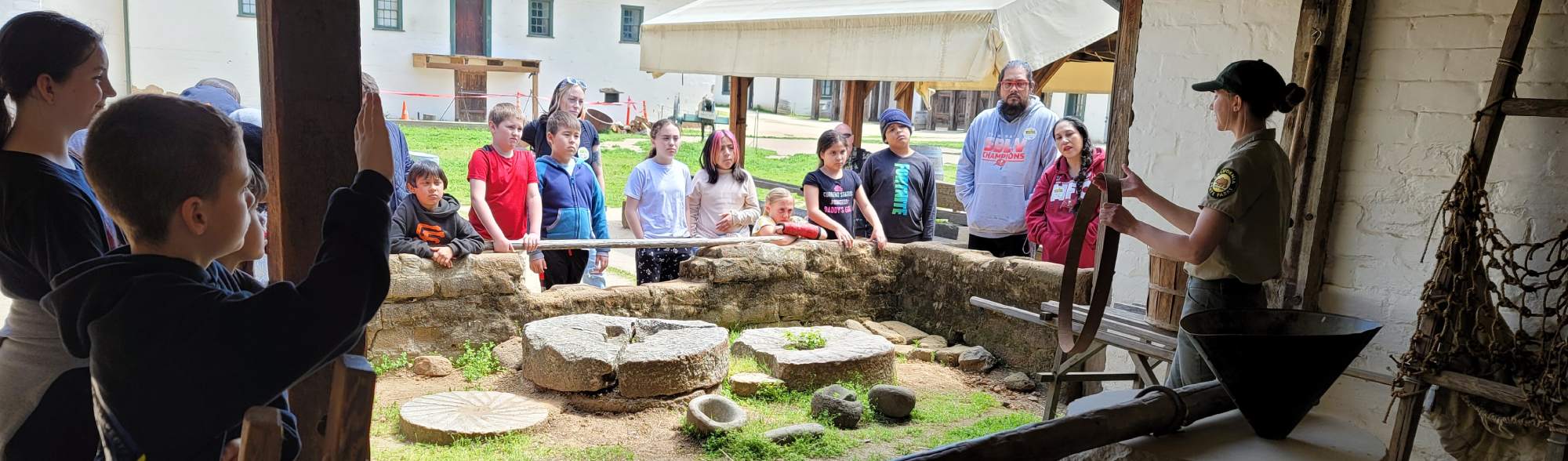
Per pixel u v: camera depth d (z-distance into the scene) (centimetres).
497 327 541
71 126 194
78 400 180
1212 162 445
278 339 134
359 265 140
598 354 466
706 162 644
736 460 408
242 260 183
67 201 183
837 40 720
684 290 589
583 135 677
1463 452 316
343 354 149
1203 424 278
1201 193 451
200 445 139
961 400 513
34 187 181
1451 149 365
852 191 666
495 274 538
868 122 3344
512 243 555
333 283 137
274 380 136
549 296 559
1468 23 358
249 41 2380
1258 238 316
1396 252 385
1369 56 386
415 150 1884
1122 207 293
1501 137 354
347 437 144
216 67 2353
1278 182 316
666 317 584
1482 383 291
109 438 137
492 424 426
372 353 511
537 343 485
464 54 2644
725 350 506
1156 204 323
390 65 2555
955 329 616
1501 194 356
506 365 519
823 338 548
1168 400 265
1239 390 257
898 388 475
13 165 182
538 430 432
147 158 133
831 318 643
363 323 144
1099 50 947
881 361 527
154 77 2297
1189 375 321
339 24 190
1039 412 497
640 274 640
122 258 140
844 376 513
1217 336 249
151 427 135
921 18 649
